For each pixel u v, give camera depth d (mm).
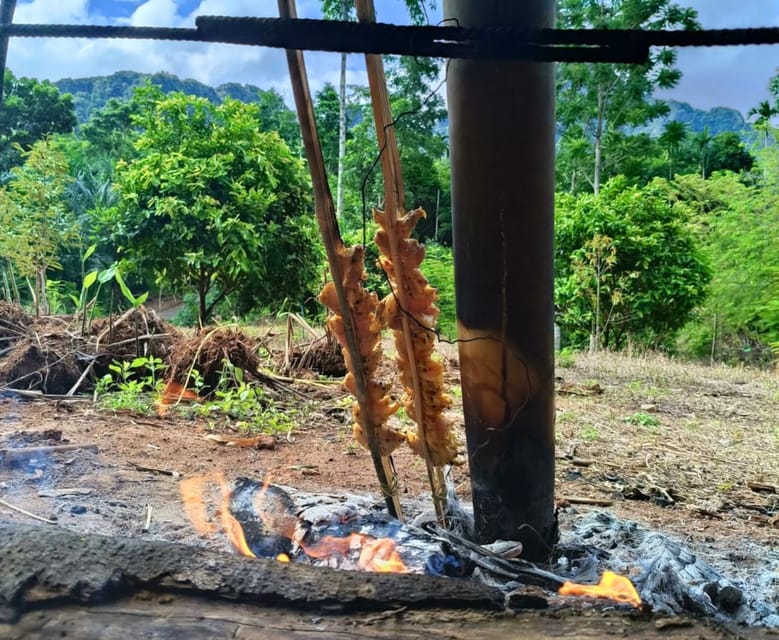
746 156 25297
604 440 5688
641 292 12898
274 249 10086
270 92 18609
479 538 2586
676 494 4316
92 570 1462
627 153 19094
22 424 4488
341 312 2312
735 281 15516
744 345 15820
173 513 3057
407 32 1269
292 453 4457
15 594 1396
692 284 13094
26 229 8945
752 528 3766
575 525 3289
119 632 1339
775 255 15242
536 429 2465
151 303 19828
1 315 6617
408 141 10125
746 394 8570
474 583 1569
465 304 2430
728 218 16281
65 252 14945
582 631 1436
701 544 3383
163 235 9500
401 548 2105
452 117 2352
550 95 2295
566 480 4500
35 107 20703
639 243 12703
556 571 2408
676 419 6781
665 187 17453
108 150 25953
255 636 1351
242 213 9711
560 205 13805
